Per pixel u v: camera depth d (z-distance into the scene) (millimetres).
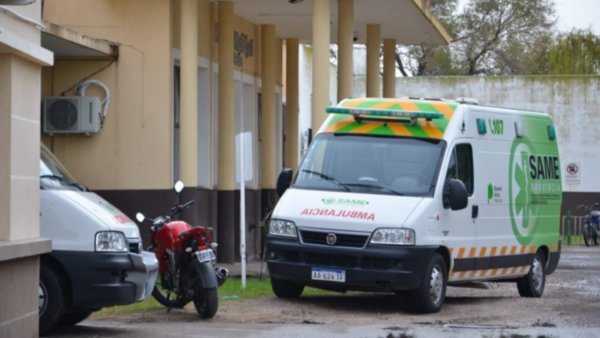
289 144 40375
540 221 26453
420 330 18344
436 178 21766
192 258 19531
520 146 25484
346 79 32781
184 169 28516
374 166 22125
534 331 18344
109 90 28578
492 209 23891
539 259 26656
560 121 66062
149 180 28500
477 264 23234
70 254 16953
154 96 28500
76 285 16984
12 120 15516
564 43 84812
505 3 88625
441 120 22672
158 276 20281
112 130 28516
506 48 89250
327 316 20391
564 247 54375
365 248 20750
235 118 35438
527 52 88812
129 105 28562
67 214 17062
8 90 15477
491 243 23828
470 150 23125
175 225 19906
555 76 65875
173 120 29203
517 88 66188
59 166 18422
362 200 21375
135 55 28562
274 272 21594
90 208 17234
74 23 28625
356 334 17688
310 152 22766
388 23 37156
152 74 28516
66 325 18625
